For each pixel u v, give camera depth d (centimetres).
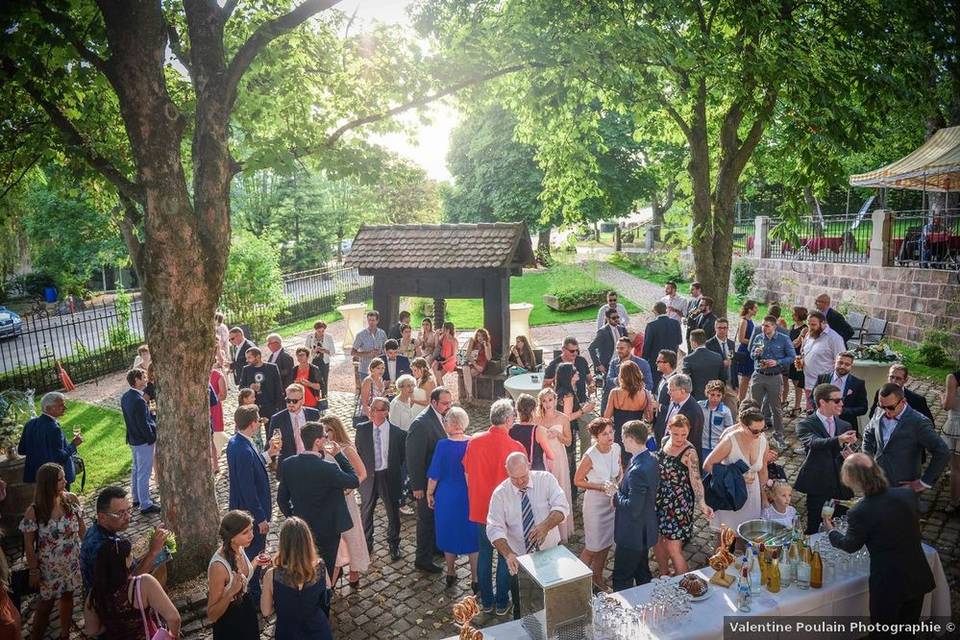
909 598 427
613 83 964
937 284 1429
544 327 2141
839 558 476
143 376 833
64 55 629
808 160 1062
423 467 644
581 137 1404
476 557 616
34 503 526
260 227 3669
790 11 1148
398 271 1293
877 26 1135
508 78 1188
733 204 1329
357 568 621
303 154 754
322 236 3834
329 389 1460
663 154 2688
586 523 584
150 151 586
